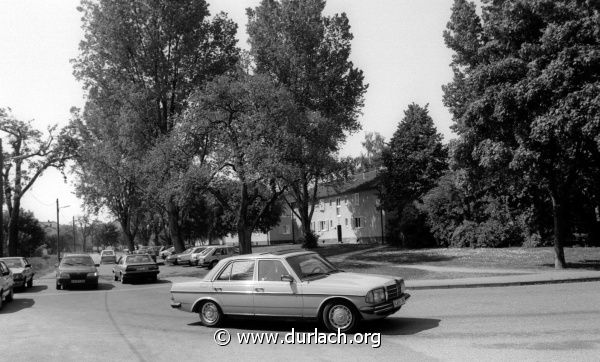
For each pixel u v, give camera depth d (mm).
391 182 46188
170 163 32844
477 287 17547
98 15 39031
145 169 33969
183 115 33000
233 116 32094
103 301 18031
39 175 45938
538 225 33281
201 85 39281
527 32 22203
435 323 10320
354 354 7934
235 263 11008
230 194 35812
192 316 13070
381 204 47562
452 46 24984
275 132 29906
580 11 20953
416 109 47469
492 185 26531
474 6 24625
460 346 8109
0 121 44375
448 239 38875
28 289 25000
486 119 21859
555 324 9609
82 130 45719
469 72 24953
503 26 22328
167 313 13922
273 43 42000
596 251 28562
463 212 38562
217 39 41938
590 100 18578
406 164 45750
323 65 43062
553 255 27391
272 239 85250
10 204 45062
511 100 20703
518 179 23312
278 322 11305
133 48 39656
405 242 42688
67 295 21031
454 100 25953
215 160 32750
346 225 62031
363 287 9453
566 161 21609
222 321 11047
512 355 7379
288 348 8586
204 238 86188
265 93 29859
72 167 47250
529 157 20250
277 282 10250
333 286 9656
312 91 42156
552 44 20375
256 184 30719
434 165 45406
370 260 32281
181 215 65250
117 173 39750
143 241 98125
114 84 39062
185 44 39562
